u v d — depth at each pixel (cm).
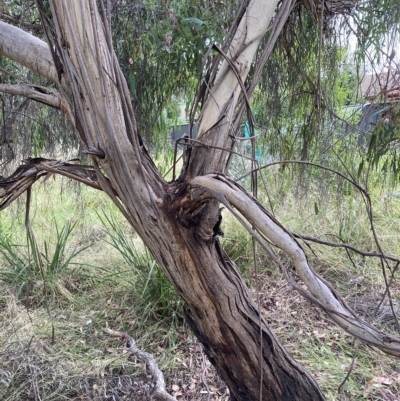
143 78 172
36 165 101
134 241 344
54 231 370
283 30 148
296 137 187
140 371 209
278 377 108
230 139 90
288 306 266
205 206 86
